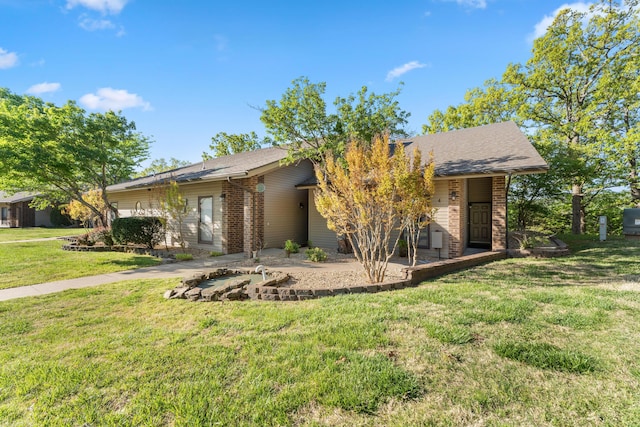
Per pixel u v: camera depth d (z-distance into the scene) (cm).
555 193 1580
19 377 304
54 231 2461
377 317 426
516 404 246
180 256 1041
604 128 1592
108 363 326
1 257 1085
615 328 378
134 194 1738
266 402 254
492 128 1280
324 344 353
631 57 1475
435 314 431
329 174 706
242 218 1260
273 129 1092
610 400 248
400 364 306
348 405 248
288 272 785
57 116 1277
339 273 767
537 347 330
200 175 1309
